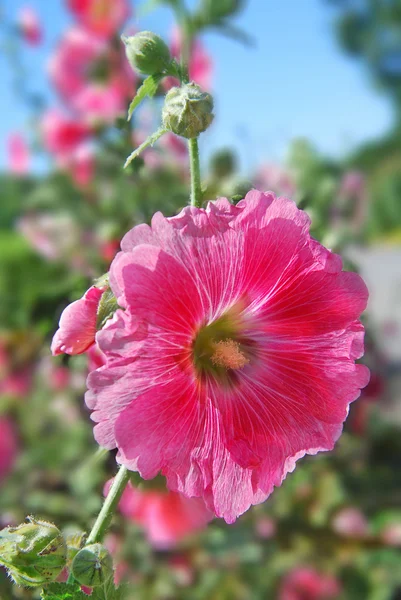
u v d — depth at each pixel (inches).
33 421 30.5
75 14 25.3
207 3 16.0
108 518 12.9
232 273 13.0
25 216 29.4
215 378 13.6
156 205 22.4
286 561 28.0
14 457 29.2
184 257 12.5
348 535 28.8
